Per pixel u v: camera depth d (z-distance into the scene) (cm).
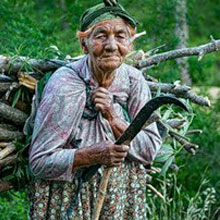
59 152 408
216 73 1103
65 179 408
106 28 404
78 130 417
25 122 449
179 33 776
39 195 422
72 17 749
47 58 458
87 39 410
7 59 447
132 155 425
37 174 414
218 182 675
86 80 419
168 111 475
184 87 471
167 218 609
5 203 614
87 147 407
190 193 672
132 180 433
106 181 411
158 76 710
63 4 913
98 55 407
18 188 458
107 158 403
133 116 431
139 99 432
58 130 411
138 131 404
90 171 412
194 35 1127
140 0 770
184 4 780
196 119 704
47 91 418
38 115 415
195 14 866
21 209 612
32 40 645
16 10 726
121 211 430
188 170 699
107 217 426
